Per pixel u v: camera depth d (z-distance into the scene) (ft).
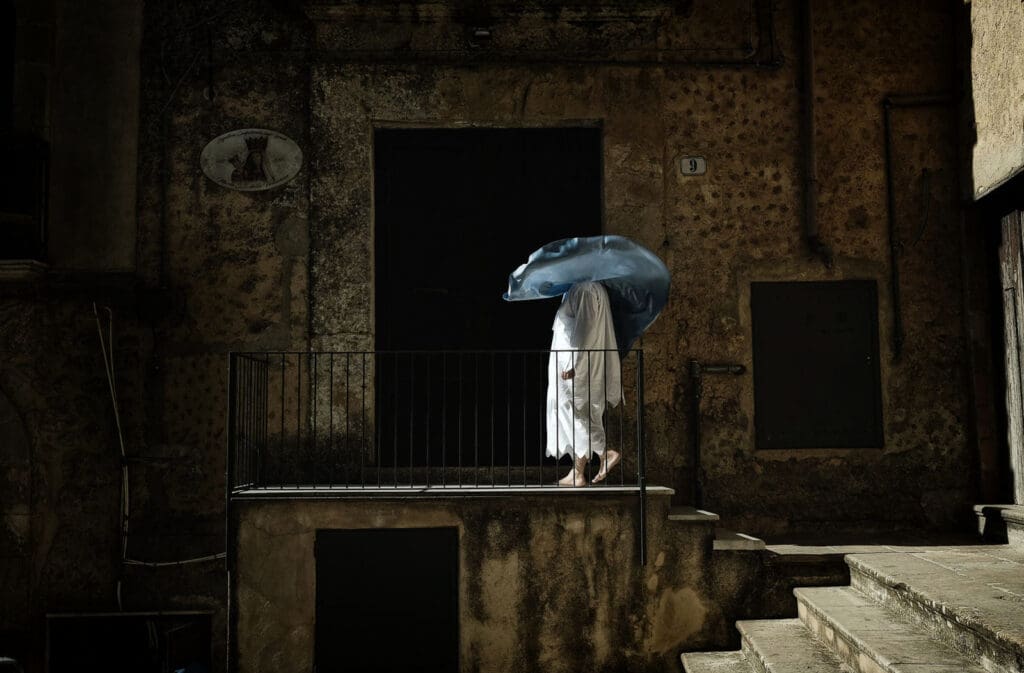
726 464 21.38
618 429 21.27
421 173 22.33
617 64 21.81
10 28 22.06
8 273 20.84
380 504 18.22
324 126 21.58
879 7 21.99
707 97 21.97
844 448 21.45
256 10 21.81
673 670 18.03
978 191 20.77
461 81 21.77
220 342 21.35
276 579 18.19
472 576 18.16
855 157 21.84
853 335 21.70
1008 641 12.07
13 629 20.66
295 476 20.97
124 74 21.76
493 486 18.81
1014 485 20.42
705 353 21.58
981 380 21.25
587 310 19.15
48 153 21.54
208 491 21.06
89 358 21.24
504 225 22.35
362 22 21.74
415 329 22.13
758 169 21.88
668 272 19.16
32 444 21.04
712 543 18.24
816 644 16.37
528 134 22.35
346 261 21.43
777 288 21.72
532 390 22.16
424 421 21.99
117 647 20.80
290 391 21.27
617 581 18.15
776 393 21.56
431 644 18.45
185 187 21.61
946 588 15.05
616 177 21.68
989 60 20.10
